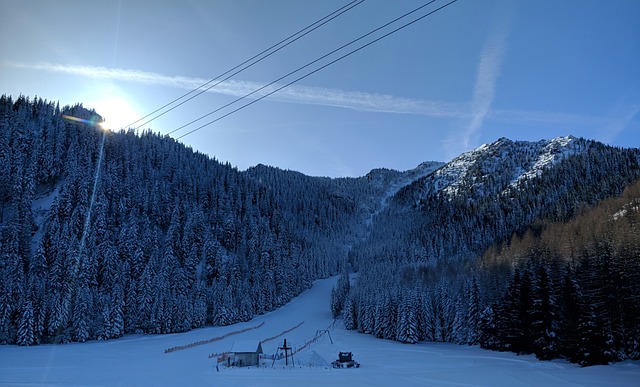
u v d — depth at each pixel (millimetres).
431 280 141625
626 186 179875
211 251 165625
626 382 51031
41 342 102188
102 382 54031
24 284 108812
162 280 129625
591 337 65188
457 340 109688
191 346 101250
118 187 165750
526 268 89062
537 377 56875
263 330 134625
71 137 182500
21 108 180125
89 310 110875
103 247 132625
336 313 167250
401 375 61906
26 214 136000
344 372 65500
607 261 74812
